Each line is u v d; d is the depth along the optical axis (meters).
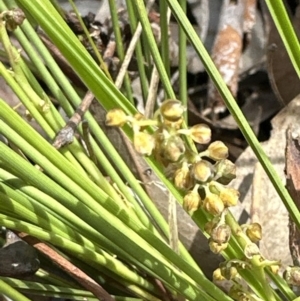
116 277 0.16
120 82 0.17
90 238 0.12
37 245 0.14
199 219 0.12
